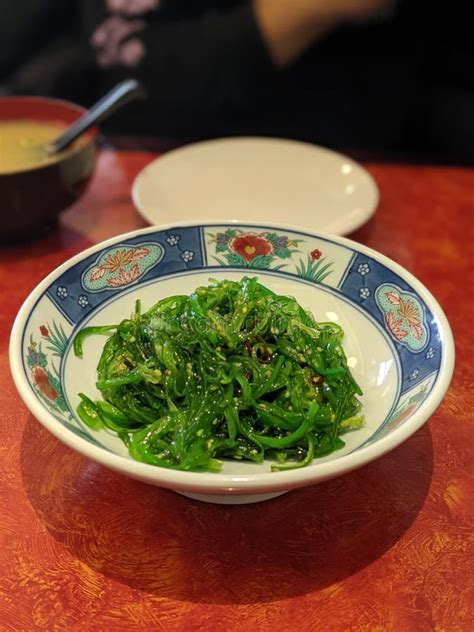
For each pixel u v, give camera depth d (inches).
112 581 6.5
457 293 10.9
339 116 21.3
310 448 7.3
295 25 19.7
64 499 7.4
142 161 15.2
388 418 7.3
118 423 7.7
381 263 8.9
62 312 8.3
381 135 21.4
